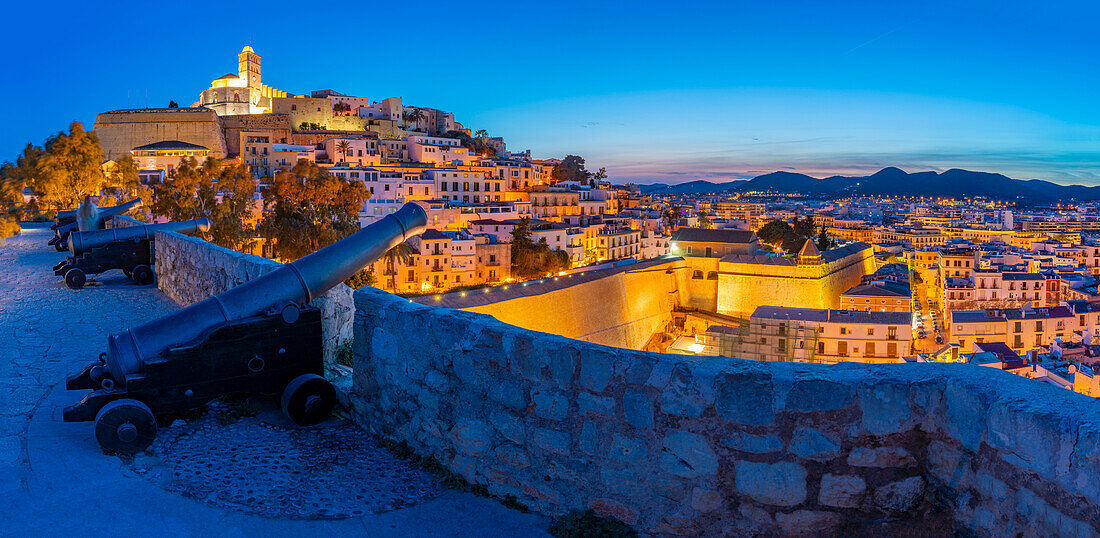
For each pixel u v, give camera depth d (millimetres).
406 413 5871
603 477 4508
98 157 46844
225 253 10227
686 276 65312
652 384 4293
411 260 77188
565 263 88500
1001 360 55281
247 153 120000
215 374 6266
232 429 6262
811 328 51344
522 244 86562
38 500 4805
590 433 4551
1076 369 50781
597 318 43594
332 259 6867
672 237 69938
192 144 120500
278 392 6574
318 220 71750
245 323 6344
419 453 5734
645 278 55188
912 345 53844
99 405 5863
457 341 5301
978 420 3467
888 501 3852
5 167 49812
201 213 60656
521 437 4906
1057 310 69688
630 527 4422
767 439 4012
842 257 71688
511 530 4609
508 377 4961
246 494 5027
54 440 5887
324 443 6082
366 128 147125
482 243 83250
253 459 5664
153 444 5805
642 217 130750
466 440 5273
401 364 5891
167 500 4879
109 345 6012
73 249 14750
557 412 4695
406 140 135750
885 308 62156
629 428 4395
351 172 100938
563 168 157500
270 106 155375
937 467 3717
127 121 127562
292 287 6637
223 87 154250
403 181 101312
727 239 68062
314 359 6750
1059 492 3018
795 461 3977
